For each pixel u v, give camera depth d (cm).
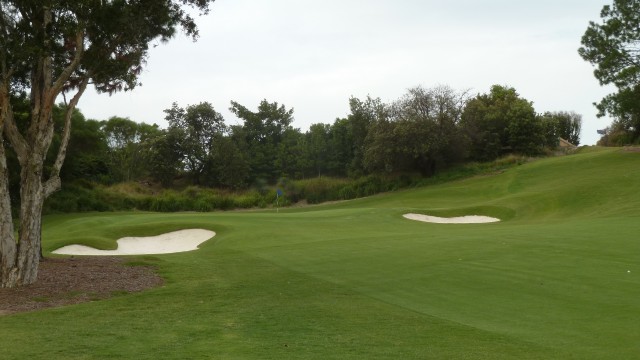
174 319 1013
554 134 6384
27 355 754
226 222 2955
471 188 4522
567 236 1939
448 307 1069
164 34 1655
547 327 886
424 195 4522
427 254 1734
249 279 1477
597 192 3447
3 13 1355
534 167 4769
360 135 5931
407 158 5191
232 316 1036
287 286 1359
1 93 1366
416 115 5038
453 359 731
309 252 1927
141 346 807
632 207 2870
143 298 1241
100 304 1175
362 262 1666
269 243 2284
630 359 710
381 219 3109
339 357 744
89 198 5028
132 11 1493
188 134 6294
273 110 7406
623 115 4291
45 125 1452
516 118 5572
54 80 1580
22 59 1343
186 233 2823
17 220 4038
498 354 748
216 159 6188
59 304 1188
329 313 1048
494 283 1259
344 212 3403
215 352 772
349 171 6072
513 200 3584
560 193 3559
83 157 5644
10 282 1371
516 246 1780
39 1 1299
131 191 5612
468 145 5309
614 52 4131
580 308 995
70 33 1384
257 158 6850
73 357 745
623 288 1132
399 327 923
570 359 719
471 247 1817
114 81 1692
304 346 805
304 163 6531
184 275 1569
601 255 1532
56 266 1711
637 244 1683
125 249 2602
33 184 1423
